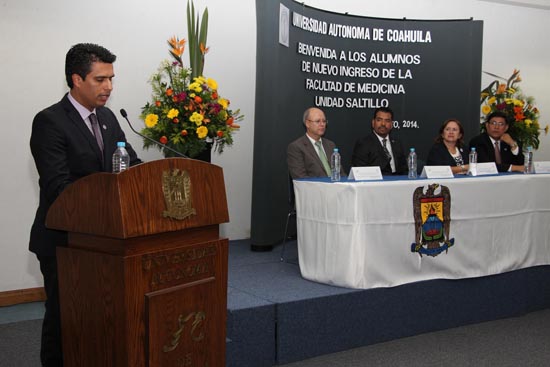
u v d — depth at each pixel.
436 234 3.54
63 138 2.08
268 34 4.48
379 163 4.84
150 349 1.62
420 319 3.54
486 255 3.78
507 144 5.04
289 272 3.77
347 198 3.26
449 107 6.04
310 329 3.13
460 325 3.73
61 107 2.13
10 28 4.02
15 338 3.40
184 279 1.73
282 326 3.04
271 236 4.65
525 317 3.99
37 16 4.11
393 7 6.10
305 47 5.12
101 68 2.07
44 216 2.13
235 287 3.36
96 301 1.67
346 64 5.55
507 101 5.35
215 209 1.84
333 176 3.60
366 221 3.28
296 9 4.96
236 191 5.19
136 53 4.54
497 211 3.82
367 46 5.67
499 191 3.82
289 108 4.95
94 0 4.34
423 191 3.47
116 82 4.47
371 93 5.71
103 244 1.67
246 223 5.27
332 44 5.43
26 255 4.18
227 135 4.07
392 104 5.82
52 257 2.11
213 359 1.82
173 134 3.88
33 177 4.17
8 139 4.06
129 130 4.54
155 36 4.62
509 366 3.07
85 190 1.66
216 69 4.97
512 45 6.99
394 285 3.40
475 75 6.10
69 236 1.77
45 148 2.05
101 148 2.22
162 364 1.65
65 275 1.76
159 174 1.66
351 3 5.80
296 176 4.27
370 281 3.32
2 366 2.97
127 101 4.53
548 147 7.36
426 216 3.49
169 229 1.68
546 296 4.16
